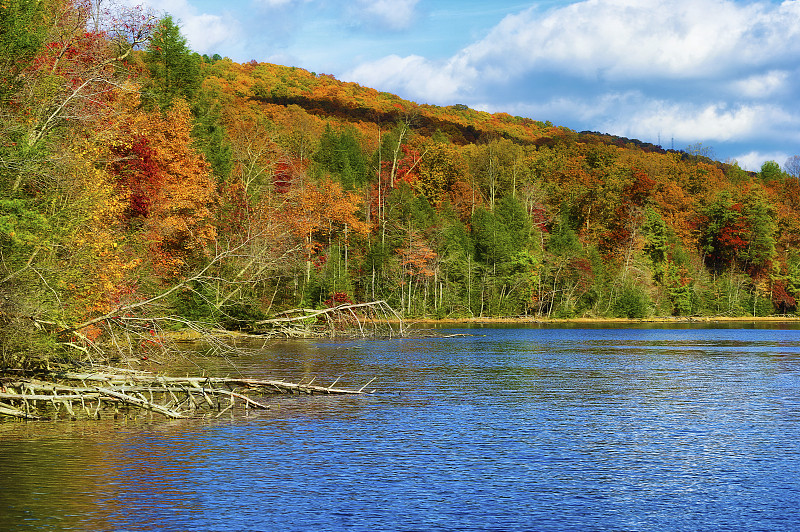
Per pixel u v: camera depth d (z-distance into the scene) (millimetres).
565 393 31625
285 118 144500
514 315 113562
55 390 23969
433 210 117938
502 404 28375
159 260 50844
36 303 24859
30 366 25703
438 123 180250
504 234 115812
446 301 108562
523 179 139375
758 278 134250
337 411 26250
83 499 15445
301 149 117438
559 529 14102
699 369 42344
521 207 124688
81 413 25172
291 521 14344
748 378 37812
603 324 109562
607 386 34156
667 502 15766
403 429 23094
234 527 13969
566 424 24312
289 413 25688
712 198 147500
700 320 119000
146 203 47719
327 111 172500
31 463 18156
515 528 14117
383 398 29531
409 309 103625
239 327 62469
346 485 16766
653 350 57156
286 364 41781
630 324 109875
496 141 154500
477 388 32938
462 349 55906
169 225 50719
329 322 62719
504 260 113875
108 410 25828
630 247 123000
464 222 127938
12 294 23344
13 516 14344
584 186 136500
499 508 15281
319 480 17109
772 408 27969
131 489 16188
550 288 115938
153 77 68562
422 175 129500
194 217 57812
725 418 25688
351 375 37188
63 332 28734
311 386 29125
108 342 32500
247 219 66250
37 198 27422
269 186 79562
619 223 130875
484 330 88125
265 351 51094
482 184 140875
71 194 29781
